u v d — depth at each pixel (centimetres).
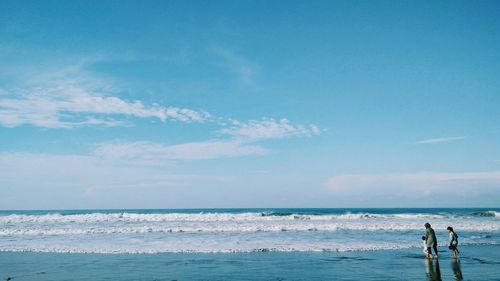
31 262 1480
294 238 2216
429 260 1505
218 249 1789
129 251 1734
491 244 2006
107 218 3775
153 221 3450
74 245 1945
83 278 1184
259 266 1378
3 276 1221
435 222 3288
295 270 1302
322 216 3841
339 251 1741
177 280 1146
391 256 1608
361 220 3541
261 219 3675
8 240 2159
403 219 3706
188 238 2222
